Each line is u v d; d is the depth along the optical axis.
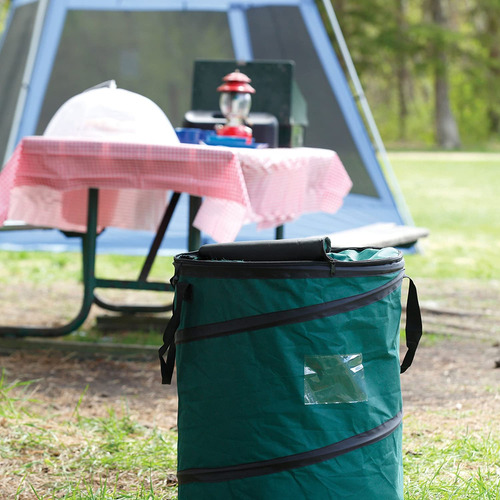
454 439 4.12
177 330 2.86
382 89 51.69
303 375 2.67
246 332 2.69
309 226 10.10
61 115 5.01
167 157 4.50
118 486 3.52
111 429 4.20
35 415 4.41
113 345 5.80
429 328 6.79
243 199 4.35
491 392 5.04
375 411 2.76
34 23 9.92
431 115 49.50
